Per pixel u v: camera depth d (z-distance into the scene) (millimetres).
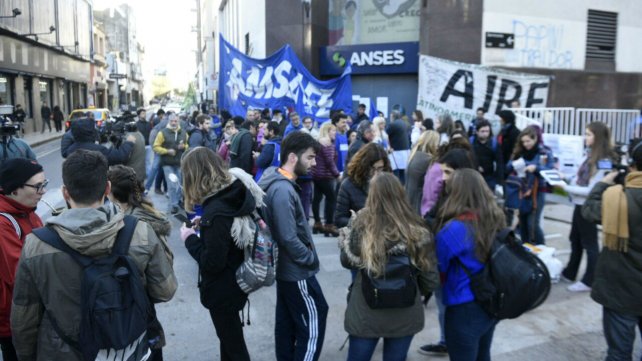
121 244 2287
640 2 16578
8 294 2836
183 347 4355
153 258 2418
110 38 82375
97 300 2123
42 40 34969
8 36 28297
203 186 3105
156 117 14758
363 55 16625
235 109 12289
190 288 5730
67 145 7047
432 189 5094
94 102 55094
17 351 2324
